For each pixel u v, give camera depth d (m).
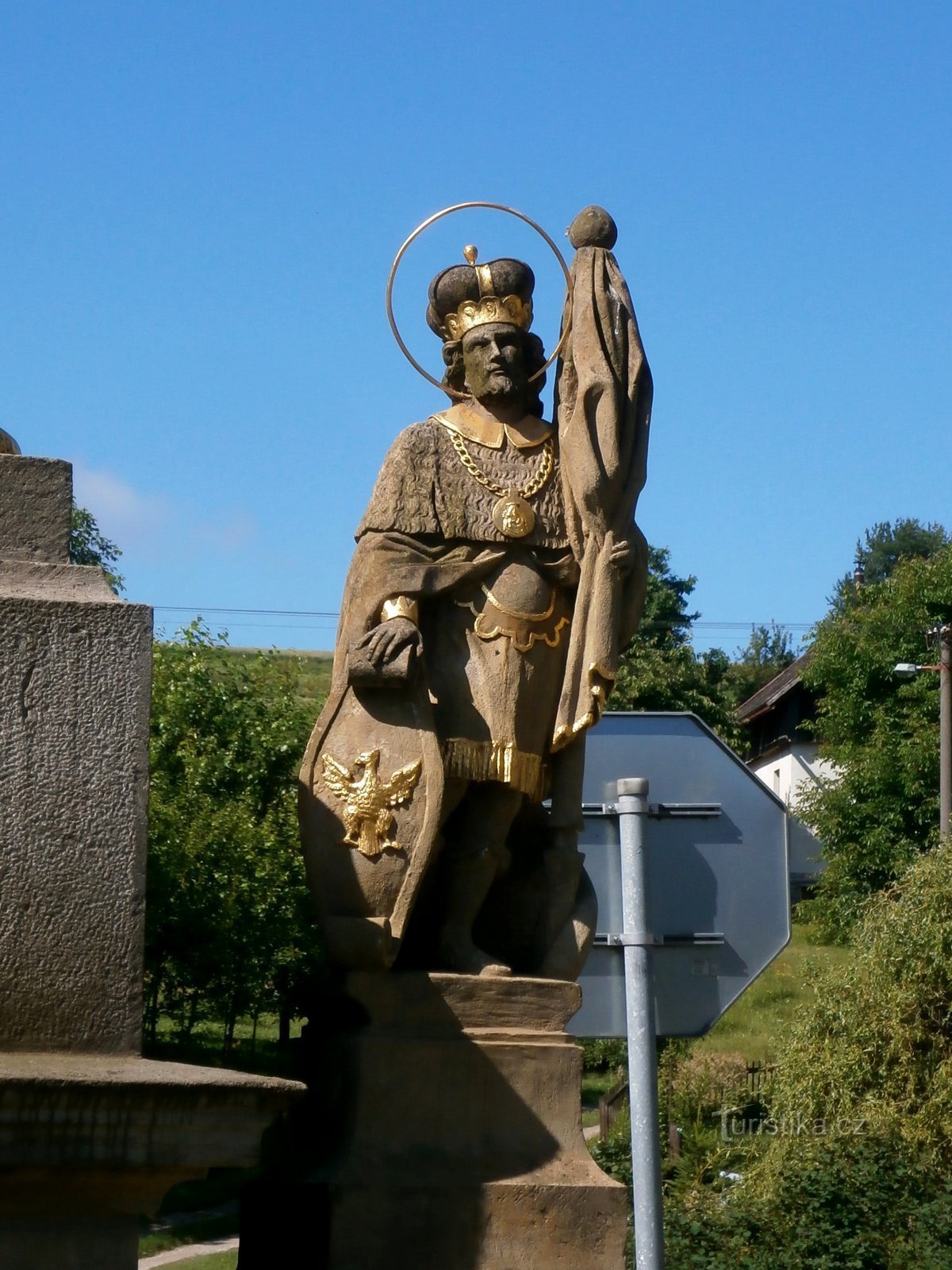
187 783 21.59
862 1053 15.79
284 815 21.92
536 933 6.45
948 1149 15.19
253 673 25.86
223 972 20.14
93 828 4.73
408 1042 5.91
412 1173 5.79
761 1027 25.55
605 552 6.44
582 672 6.40
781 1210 13.45
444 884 6.29
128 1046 4.67
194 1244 14.70
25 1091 4.26
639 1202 4.55
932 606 34.38
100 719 4.78
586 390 6.54
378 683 6.07
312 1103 6.07
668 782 5.57
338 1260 5.64
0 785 4.66
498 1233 5.79
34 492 5.11
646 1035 4.62
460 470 6.43
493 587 6.37
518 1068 6.03
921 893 16.75
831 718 35.00
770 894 5.55
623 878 4.73
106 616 4.83
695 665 40.06
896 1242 13.15
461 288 6.68
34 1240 4.39
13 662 4.73
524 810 6.53
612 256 6.81
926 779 32.34
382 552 6.25
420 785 6.05
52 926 4.65
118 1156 4.38
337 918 5.97
